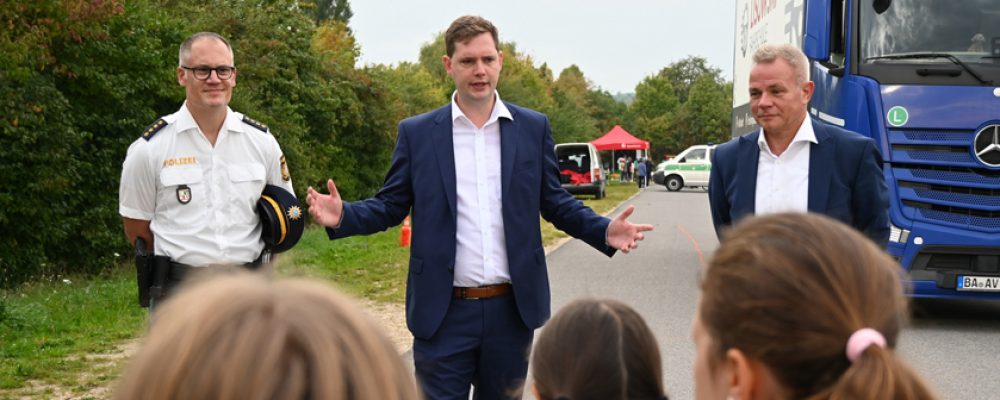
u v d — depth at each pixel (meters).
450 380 4.25
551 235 20.52
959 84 8.68
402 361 1.12
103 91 15.24
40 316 9.20
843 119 8.91
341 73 29.08
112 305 10.56
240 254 4.44
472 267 4.27
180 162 4.40
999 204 8.60
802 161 4.52
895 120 8.70
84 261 15.12
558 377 2.26
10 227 13.77
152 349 1.04
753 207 4.57
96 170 15.13
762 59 4.49
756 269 1.56
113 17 15.23
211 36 4.41
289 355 1.02
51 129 13.79
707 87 95.06
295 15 26.78
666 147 97.06
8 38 12.80
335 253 15.52
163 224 4.43
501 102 4.39
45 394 6.61
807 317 1.51
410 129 4.41
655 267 14.61
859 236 1.62
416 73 54.97
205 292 1.08
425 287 4.29
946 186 8.68
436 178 4.30
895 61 8.80
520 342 4.34
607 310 2.31
